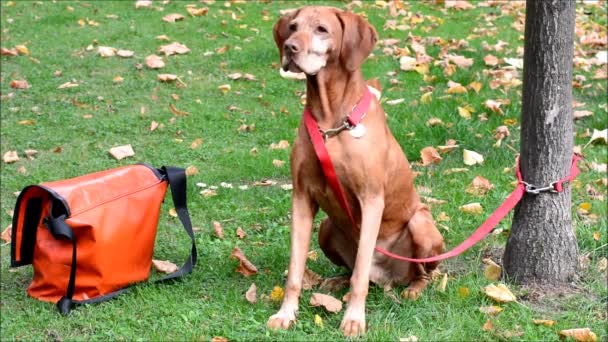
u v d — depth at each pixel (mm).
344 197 3939
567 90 4094
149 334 3844
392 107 7102
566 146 4137
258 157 6324
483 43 8555
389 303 4102
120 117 7316
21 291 4438
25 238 4312
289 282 3932
